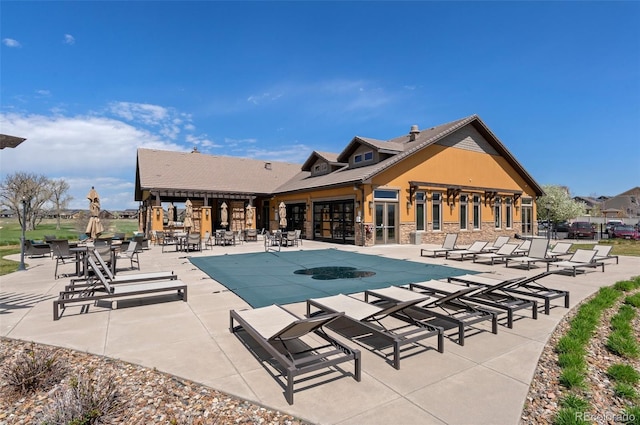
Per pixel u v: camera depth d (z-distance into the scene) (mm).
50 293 6953
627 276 8711
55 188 36625
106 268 6637
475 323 4473
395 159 16766
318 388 3045
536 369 3480
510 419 2574
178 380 3205
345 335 4434
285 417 2611
